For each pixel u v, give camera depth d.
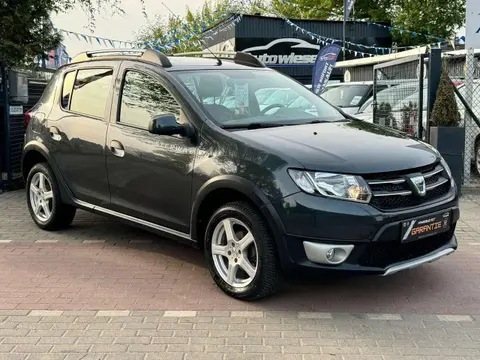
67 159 6.10
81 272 5.32
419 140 5.10
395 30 27.73
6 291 4.85
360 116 11.24
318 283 4.98
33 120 6.67
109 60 5.94
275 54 26.48
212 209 4.82
